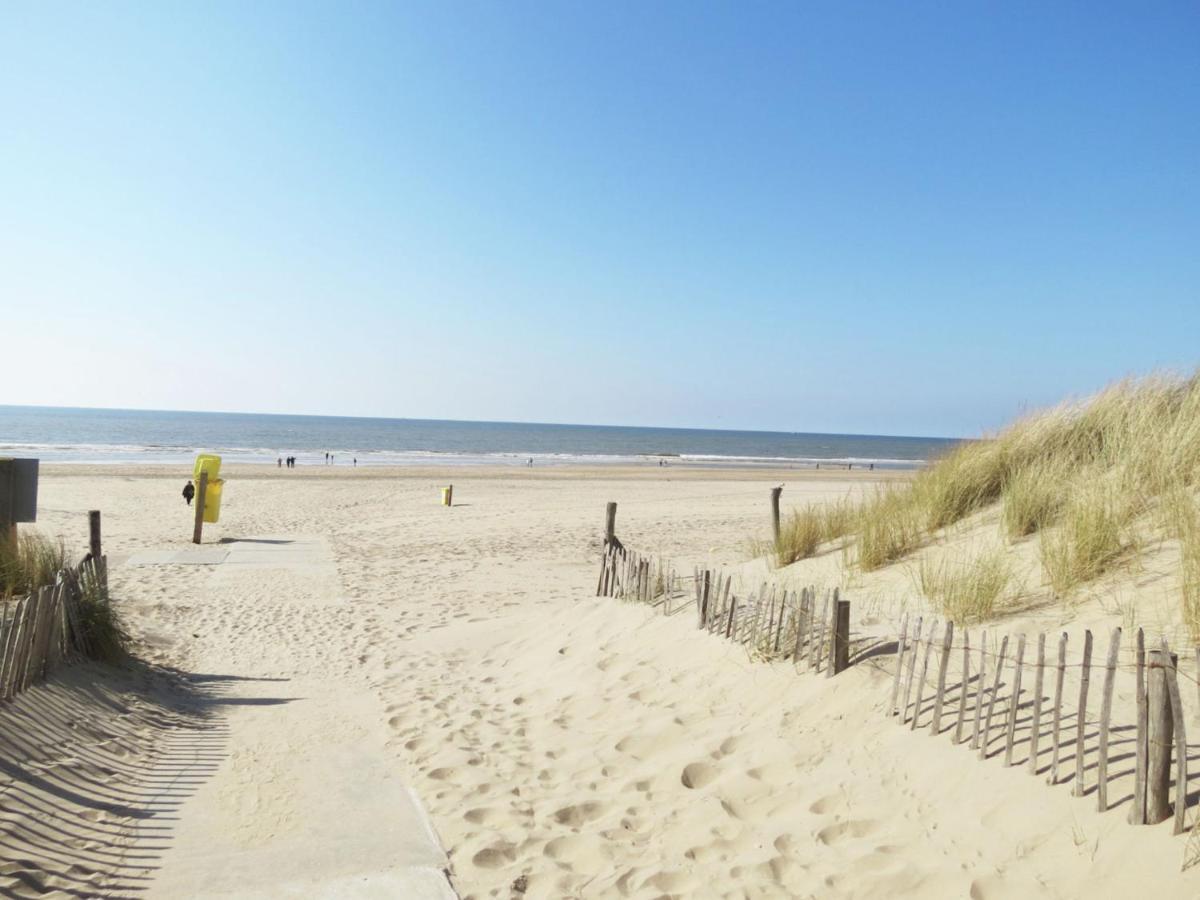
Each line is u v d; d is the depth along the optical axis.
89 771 4.60
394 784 4.87
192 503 24.33
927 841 3.41
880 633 5.32
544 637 8.52
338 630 9.55
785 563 8.62
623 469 54.16
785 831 3.78
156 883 3.61
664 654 6.58
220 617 10.12
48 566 7.72
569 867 3.84
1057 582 5.23
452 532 18.72
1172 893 2.62
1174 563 4.91
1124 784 3.17
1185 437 6.30
